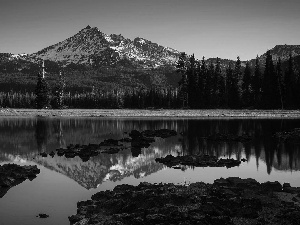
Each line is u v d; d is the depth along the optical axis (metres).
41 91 115.56
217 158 32.00
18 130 55.41
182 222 14.98
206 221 15.06
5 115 88.38
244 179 22.31
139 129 56.56
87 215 16.73
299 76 97.50
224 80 116.19
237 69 112.25
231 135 44.91
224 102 107.19
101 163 30.80
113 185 23.44
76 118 80.19
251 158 32.28
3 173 24.98
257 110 91.62
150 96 130.50
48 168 28.86
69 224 16.45
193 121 69.81
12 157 33.84
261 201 17.86
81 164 30.38
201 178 24.97
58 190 22.28
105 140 41.50
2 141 44.00
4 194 21.48
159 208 16.77
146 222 15.26
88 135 49.78
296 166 28.67
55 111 99.25
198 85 108.31
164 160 31.27
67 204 19.47
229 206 17.05
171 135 48.69
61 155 34.91
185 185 22.62
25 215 17.72
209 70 112.12
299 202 17.91
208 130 54.09
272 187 20.56
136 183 23.81
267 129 54.31
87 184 23.78
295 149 36.72
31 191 22.09
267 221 15.38
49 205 19.31
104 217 16.09
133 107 134.00
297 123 62.84
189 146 39.59
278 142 41.72
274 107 97.44
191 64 110.31
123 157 33.53
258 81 105.56
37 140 45.03
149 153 35.69
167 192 19.36
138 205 17.34
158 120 73.12
